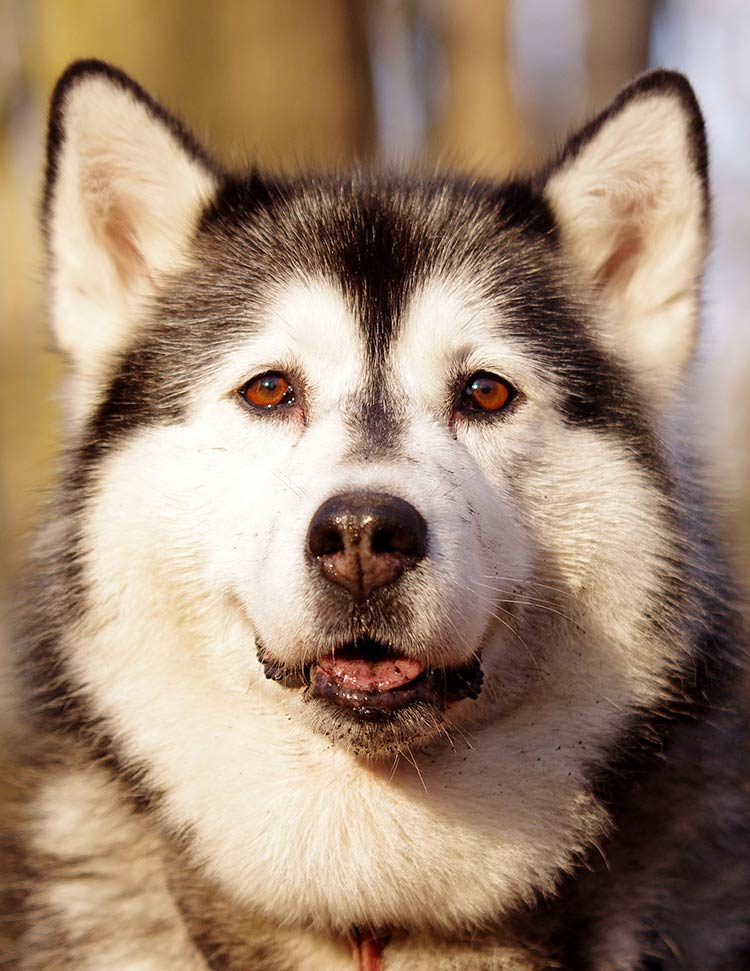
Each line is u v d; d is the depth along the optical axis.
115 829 3.72
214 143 7.29
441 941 3.49
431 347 3.65
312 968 3.55
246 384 3.65
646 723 3.60
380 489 3.17
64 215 3.98
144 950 3.64
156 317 3.97
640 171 3.98
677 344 3.97
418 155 5.30
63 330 4.03
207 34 7.38
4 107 9.12
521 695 3.55
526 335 3.77
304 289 3.74
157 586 3.60
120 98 3.97
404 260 3.78
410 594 3.15
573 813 3.52
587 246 4.10
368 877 3.42
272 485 3.48
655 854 3.60
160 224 4.11
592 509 3.65
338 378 3.62
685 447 3.95
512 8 12.33
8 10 9.01
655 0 13.73
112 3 7.30
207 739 3.54
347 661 3.28
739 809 3.80
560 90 14.99
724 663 3.79
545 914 3.51
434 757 3.48
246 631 3.48
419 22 13.82
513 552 3.51
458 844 3.44
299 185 4.29
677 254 3.95
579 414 3.76
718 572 3.86
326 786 3.45
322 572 3.16
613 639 3.61
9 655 4.08
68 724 3.77
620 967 3.46
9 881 3.96
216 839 3.51
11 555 4.30
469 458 3.53
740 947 3.70
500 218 4.05
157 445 3.68
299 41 7.57
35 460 7.59
